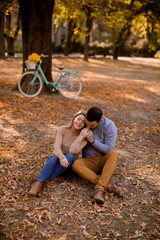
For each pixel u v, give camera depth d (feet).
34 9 24.48
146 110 24.77
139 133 18.52
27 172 11.55
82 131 10.76
